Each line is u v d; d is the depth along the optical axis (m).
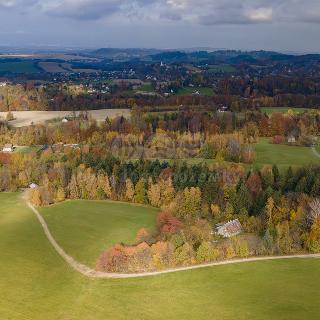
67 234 145.62
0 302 105.00
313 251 127.88
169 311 101.75
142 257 121.69
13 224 154.62
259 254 127.25
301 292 107.81
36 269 122.00
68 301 107.12
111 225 151.88
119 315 100.94
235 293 107.94
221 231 137.12
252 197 156.62
